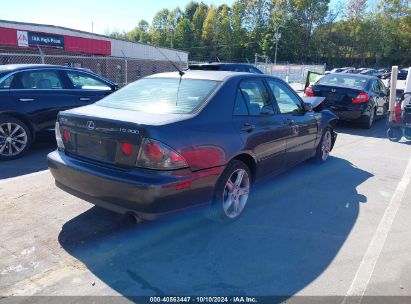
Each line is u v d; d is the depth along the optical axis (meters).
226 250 3.48
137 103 3.83
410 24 78.31
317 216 4.30
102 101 4.11
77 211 4.20
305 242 3.67
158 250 3.45
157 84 4.21
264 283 2.98
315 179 5.69
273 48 79.06
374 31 80.38
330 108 10.47
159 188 3.07
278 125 4.61
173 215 3.27
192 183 3.31
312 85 10.98
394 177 5.93
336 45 83.38
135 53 32.09
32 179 5.23
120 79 30.27
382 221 4.21
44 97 6.52
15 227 3.79
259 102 4.44
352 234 3.87
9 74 6.20
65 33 26.84
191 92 3.87
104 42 29.42
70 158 3.68
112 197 3.28
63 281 2.95
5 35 23.55
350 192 5.16
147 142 3.13
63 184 3.75
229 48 86.50
